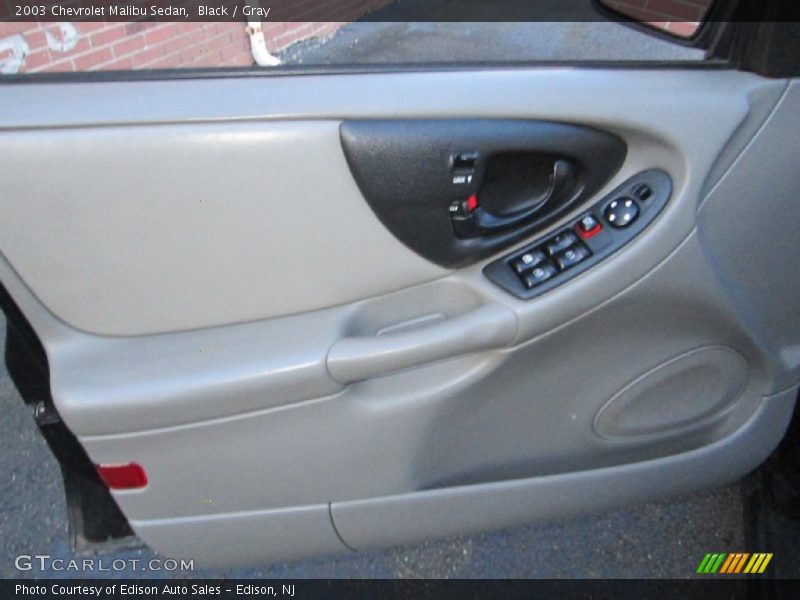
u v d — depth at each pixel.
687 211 1.11
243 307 1.12
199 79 1.13
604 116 1.09
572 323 1.15
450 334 1.10
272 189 1.05
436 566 1.59
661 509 1.66
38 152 0.99
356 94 1.08
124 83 1.10
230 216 1.06
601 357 1.21
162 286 1.09
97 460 1.13
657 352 1.23
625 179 1.14
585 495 1.33
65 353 1.11
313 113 1.04
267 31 3.47
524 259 1.15
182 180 1.03
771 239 1.17
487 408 1.20
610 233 1.13
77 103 1.04
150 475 1.15
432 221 1.11
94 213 1.02
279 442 1.14
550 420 1.25
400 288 1.17
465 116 1.08
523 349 1.15
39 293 1.07
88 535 1.56
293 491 1.20
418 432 1.17
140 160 1.01
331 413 1.13
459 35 3.46
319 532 1.25
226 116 1.03
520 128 1.09
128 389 1.07
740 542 1.58
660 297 1.16
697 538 1.60
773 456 1.49
